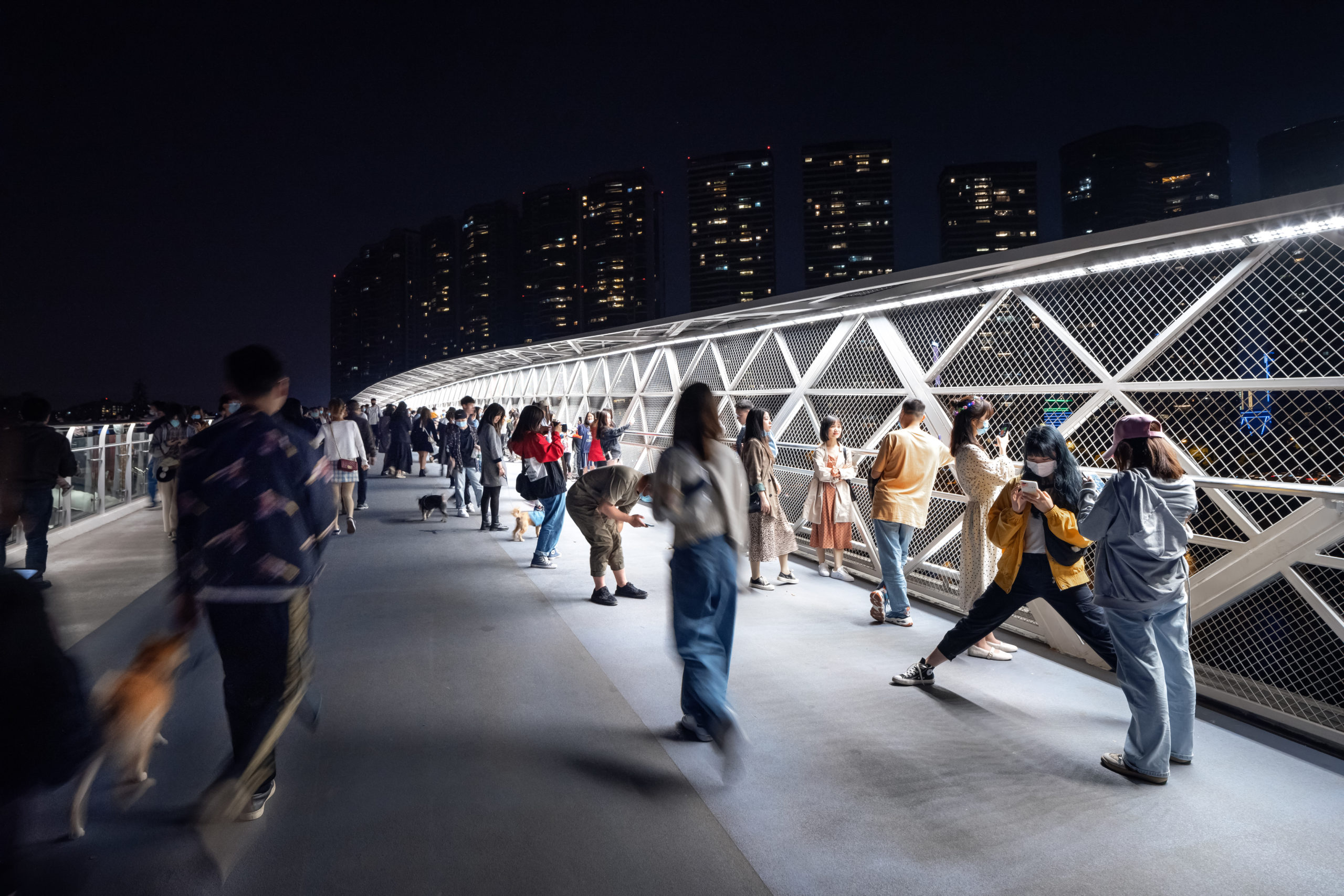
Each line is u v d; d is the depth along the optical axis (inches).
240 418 96.0
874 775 121.0
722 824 105.8
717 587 124.1
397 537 359.9
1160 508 115.1
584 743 133.0
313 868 94.1
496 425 378.3
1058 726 140.9
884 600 219.6
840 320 303.7
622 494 233.8
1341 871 95.3
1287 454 143.3
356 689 159.0
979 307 225.8
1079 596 140.9
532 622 213.3
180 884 90.3
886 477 208.8
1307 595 139.3
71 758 57.9
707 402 127.0
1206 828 105.4
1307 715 139.0
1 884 53.7
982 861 97.0
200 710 145.3
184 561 92.7
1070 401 191.0
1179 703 123.8
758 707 149.7
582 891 90.4
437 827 104.3
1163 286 169.3
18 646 54.2
